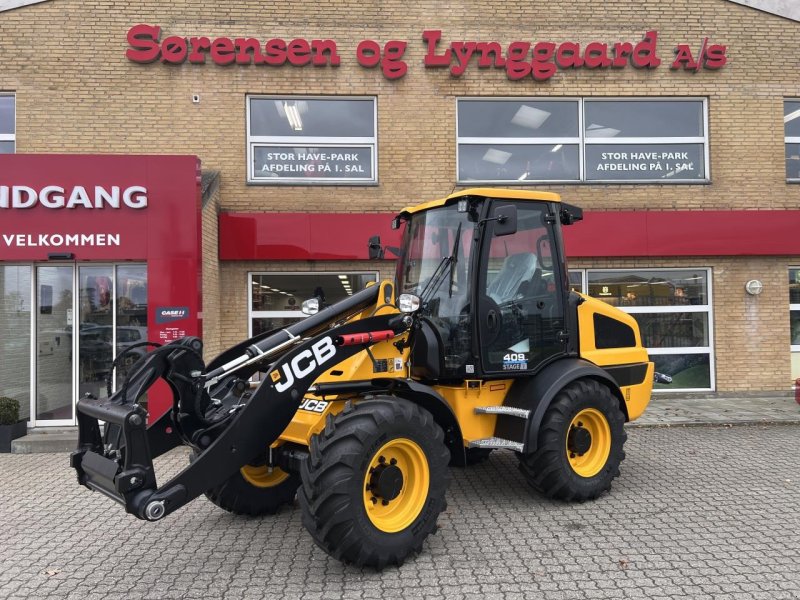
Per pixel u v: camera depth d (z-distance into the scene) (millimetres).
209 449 3580
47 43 9070
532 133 10031
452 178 9680
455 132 9719
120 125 9180
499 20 9828
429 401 4203
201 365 3949
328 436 3670
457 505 4965
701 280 10086
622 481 5617
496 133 9969
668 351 10031
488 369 4719
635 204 9898
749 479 5668
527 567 3762
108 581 3695
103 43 9141
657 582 3527
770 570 3670
